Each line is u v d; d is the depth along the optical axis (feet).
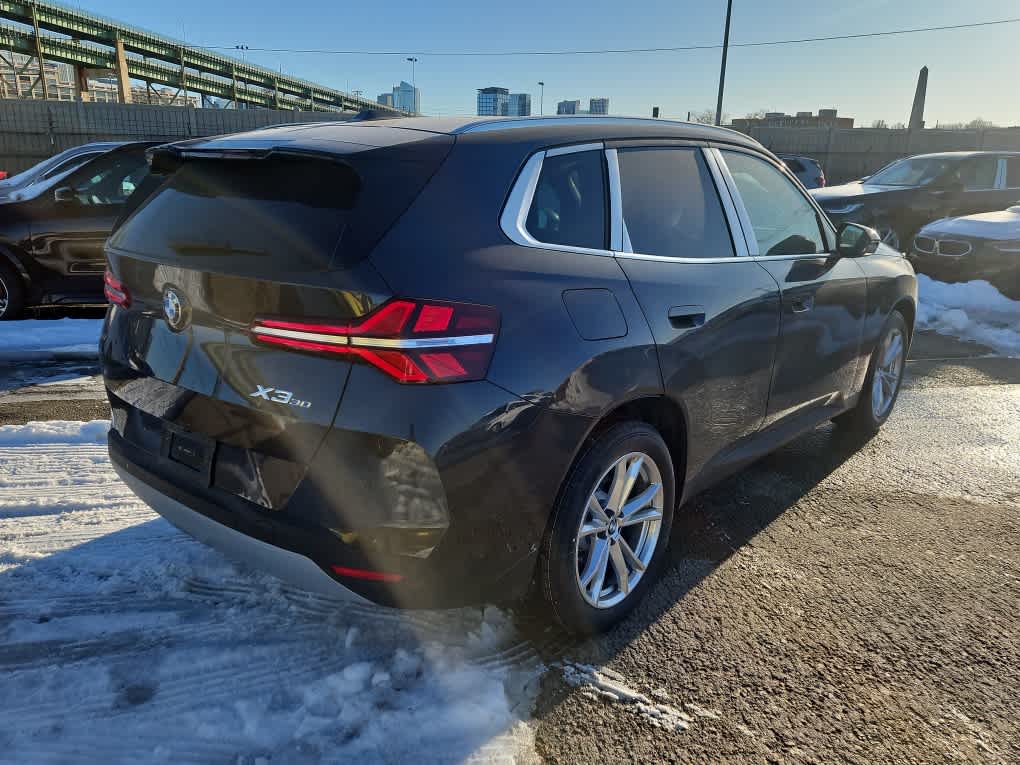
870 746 6.77
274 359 6.32
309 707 6.89
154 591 8.65
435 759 6.38
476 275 6.49
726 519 11.22
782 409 11.04
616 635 8.25
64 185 21.93
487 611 8.48
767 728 6.94
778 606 8.93
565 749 6.59
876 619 8.71
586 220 7.97
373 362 5.98
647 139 9.13
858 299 12.60
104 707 6.81
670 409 8.70
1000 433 15.19
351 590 6.49
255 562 6.98
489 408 6.38
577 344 7.08
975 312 27.09
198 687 7.11
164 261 7.06
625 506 8.34
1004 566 10.02
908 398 17.54
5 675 7.18
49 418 14.62
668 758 6.55
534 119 8.32
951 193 36.86
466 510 6.44
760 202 10.80
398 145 6.88
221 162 7.46
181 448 7.32
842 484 12.59
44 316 23.45
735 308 9.28
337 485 6.23
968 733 6.97
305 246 6.24
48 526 10.05
